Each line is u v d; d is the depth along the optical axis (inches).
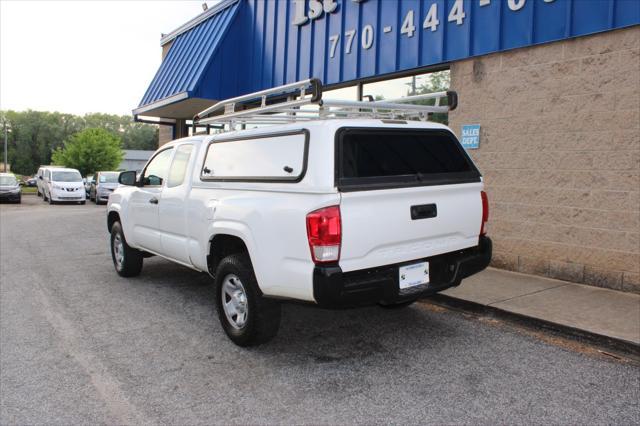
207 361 170.1
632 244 239.0
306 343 185.5
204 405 140.3
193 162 216.1
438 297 234.8
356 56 377.7
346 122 158.6
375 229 155.1
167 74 577.3
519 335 193.9
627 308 213.8
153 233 247.8
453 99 193.0
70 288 268.7
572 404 139.7
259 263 165.6
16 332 199.6
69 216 694.5
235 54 500.7
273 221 160.7
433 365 165.5
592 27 245.8
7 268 323.0
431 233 170.6
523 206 280.1
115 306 234.5
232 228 177.2
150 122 653.9
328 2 398.6
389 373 159.8
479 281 262.2
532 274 277.7
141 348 182.2
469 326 204.2
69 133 4613.7
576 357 172.4
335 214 147.6
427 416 133.5
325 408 138.0
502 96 286.5
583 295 234.7
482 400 141.9
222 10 530.0
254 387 150.8
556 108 263.6
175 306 234.4
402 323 207.3
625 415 134.0
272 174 168.4
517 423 130.0
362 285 152.9
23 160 4333.2
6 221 620.7
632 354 172.1
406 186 162.7
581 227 256.8
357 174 154.0
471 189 185.6
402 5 340.5
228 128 215.9
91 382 154.9
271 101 475.2
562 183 263.0
